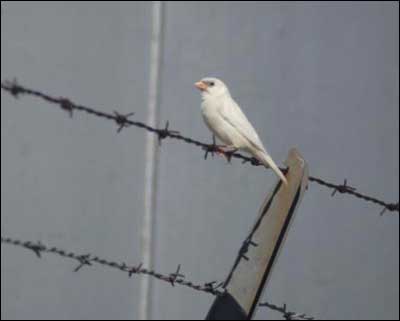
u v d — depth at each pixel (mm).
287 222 7215
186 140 8180
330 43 13820
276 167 7352
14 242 7410
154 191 13398
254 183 13438
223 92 9594
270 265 7203
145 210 13391
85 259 7621
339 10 13867
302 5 13766
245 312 7207
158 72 13398
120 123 7762
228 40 13562
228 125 9383
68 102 7398
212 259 13414
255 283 7227
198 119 13438
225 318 7293
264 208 7406
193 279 13375
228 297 7359
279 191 7352
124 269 7742
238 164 13469
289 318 8078
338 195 13844
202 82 9625
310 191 13812
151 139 13391
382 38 13961
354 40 13891
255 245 7336
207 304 13391
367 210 13891
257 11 13633
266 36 13633
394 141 13938
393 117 13930
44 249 7465
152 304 13336
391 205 8656
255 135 9266
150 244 13344
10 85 7207
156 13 13438
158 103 13375
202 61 13492
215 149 8383
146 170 13422
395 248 13938
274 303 13680
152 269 13336
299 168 7277
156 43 13398
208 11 13555
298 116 13656
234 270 7398
